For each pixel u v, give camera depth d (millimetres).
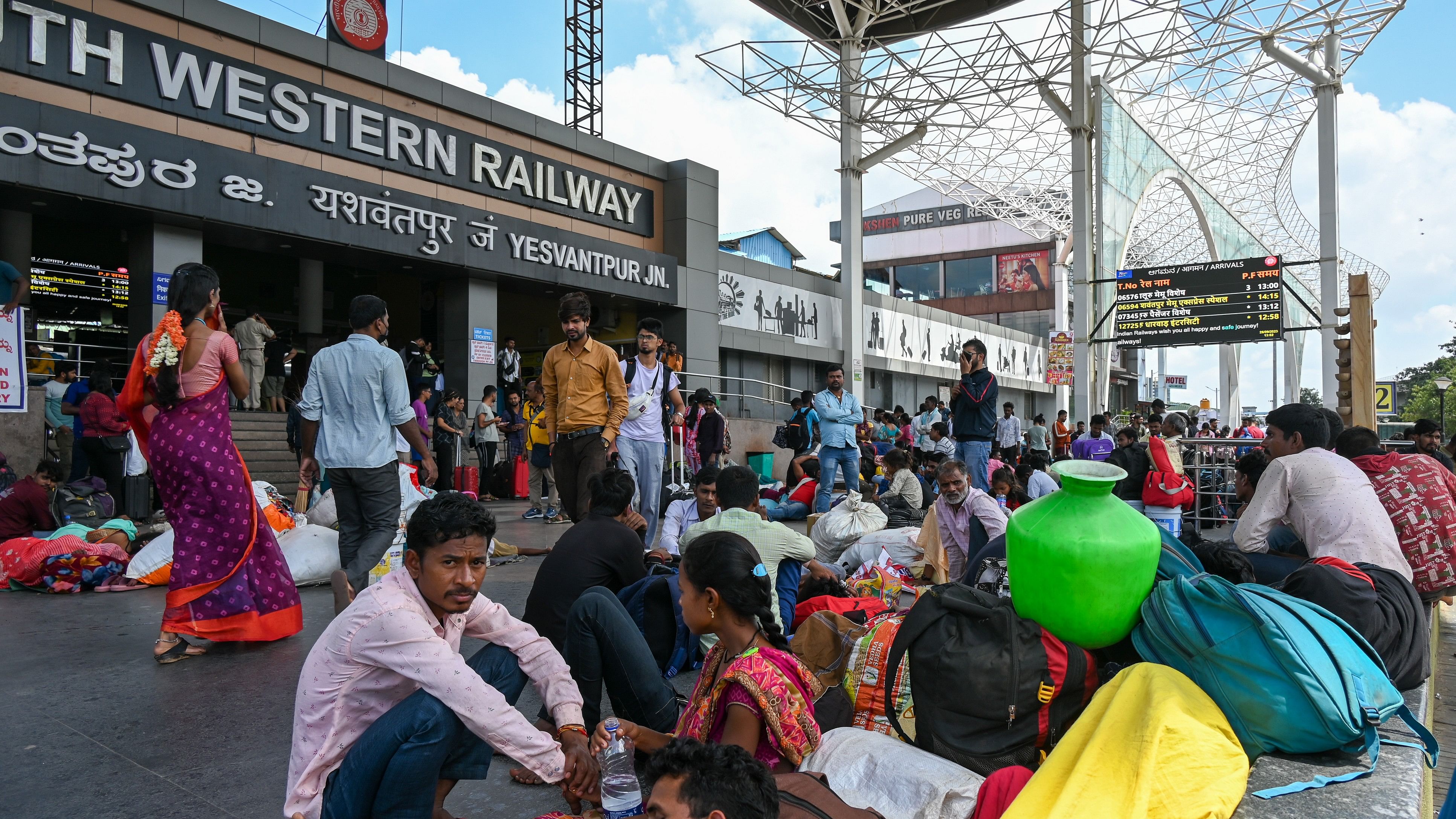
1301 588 3391
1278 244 47062
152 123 11305
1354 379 9320
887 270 49719
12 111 9938
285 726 3488
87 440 9766
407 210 13805
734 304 21391
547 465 10594
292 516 6871
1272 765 2719
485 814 2859
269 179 12141
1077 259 21469
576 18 25844
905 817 2424
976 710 2748
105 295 18781
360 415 4953
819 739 2457
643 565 4016
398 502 5133
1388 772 2686
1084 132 21688
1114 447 13766
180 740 3338
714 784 1551
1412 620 3609
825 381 25281
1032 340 39406
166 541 6465
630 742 2668
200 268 4473
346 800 2314
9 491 7918
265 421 12828
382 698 2418
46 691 3887
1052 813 2172
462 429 13062
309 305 16734
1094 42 21469
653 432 6840
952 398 8844
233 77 12023
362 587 4891
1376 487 5324
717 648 2674
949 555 6062
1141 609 2949
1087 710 2607
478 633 2773
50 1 10438
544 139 16250
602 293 17031
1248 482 5746
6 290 8828
